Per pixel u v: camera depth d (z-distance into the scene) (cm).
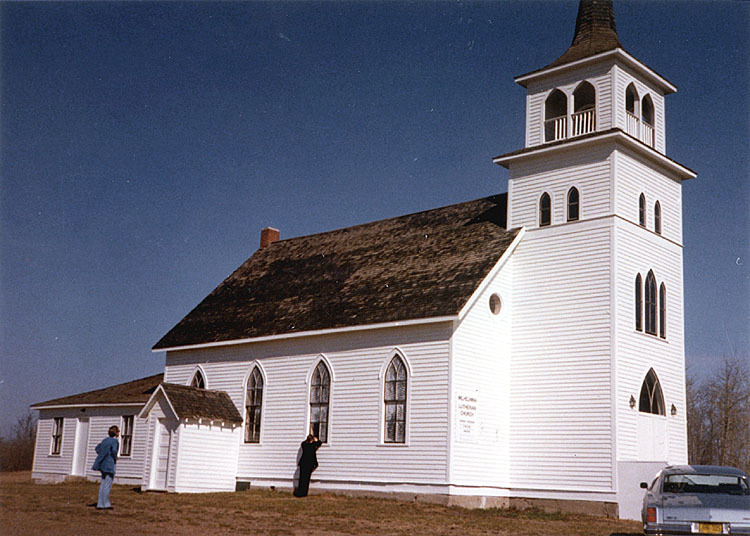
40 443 4666
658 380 3144
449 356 2991
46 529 1938
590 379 2992
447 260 3394
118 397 4291
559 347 3102
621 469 2841
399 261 3625
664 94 3538
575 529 2353
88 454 4338
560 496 2977
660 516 1711
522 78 3469
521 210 3359
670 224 3384
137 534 1897
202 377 3931
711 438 6719
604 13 3475
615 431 2884
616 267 3020
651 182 3303
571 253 3148
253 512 2512
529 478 3072
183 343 4012
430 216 3906
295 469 3428
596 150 3166
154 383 4428
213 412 3562
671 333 3275
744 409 6456
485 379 3106
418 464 2997
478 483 2997
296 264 4219
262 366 3678
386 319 3166
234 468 3619
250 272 4453
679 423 3225
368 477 3141
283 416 3528
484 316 3147
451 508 2823
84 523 2097
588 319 3045
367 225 4222
